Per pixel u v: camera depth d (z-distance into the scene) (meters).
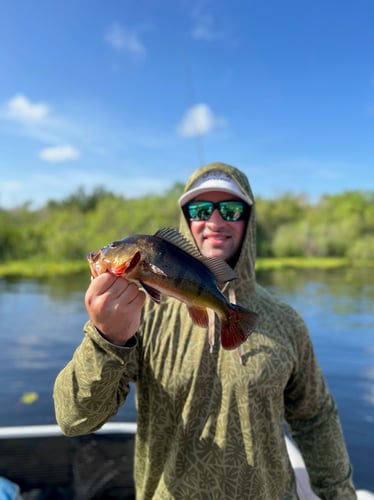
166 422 0.61
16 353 3.56
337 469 0.71
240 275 0.72
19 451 1.11
